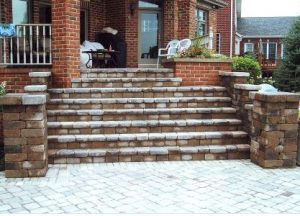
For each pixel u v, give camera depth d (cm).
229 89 742
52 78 736
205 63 791
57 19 727
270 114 566
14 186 484
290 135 575
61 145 609
